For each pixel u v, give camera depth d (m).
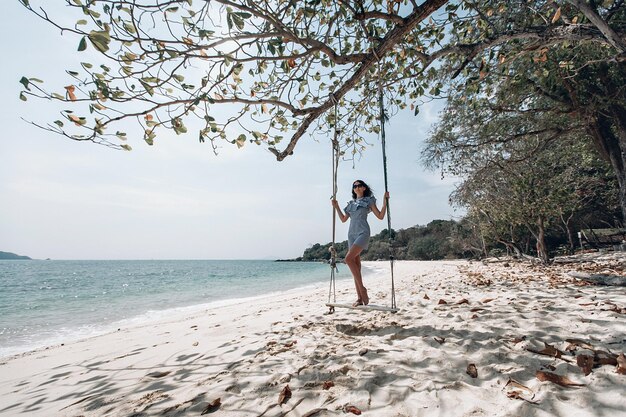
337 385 2.46
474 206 15.20
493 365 2.56
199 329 5.66
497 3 4.70
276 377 2.68
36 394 3.06
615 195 16.78
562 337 3.00
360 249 4.93
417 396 2.18
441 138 11.52
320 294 10.54
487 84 6.60
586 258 12.74
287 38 3.37
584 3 3.28
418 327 3.96
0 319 11.00
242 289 20.31
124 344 5.13
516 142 11.48
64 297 18.97
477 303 5.16
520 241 20.47
